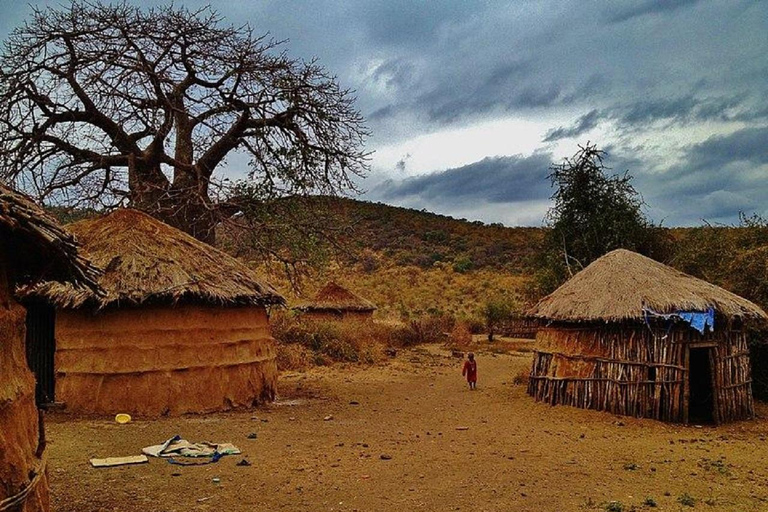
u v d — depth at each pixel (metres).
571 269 24.22
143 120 18.17
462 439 10.53
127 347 12.16
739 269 16.31
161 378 12.21
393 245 74.06
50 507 6.09
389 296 50.53
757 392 15.34
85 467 8.16
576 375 13.86
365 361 23.06
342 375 19.70
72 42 17.48
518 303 38.75
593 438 10.80
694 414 13.67
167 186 18.64
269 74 18.53
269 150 19.09
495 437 10.75
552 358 14.48
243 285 13.71
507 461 8.89
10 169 17.14
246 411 12.91
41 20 17.11
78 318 12.30
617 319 12.79
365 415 12.89
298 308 30.00
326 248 20.25
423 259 67.19
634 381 12.83
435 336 32.94
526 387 16.91
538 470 8.41
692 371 14.59
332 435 10.69
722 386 12.74
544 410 13.47
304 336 23.45
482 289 50.94
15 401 5.18
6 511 4.75
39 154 17.73
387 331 31.05
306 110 18.91
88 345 12.17
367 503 6.96
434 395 16.05
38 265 6.27
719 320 12.76
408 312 42.06
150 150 18.53
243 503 6.91
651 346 12.71
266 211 19.36
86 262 6.49
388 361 23.73
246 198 19.00
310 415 12.70
